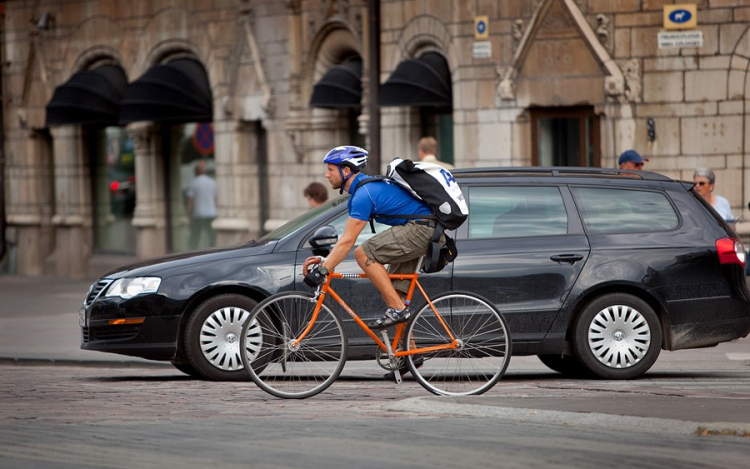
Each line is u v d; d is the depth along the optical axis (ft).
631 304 120.98
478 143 213.87
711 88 195.62
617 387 112.27
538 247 120.67
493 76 211.61
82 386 121.08
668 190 124.77
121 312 122.11
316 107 236.63
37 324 194.90
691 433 83.05
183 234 285.43
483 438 82.17
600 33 200.54
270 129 255.29
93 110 282.77
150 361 148.66
